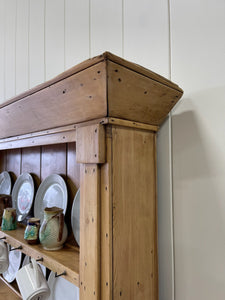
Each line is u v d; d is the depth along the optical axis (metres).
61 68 1.00
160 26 0.67
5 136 0.90
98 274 0.47
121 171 0.50
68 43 0.97
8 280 1.05
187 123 0.61
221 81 0.55
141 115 0.54
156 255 0.59
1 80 1.44
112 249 0.47
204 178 0.57
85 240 0.50
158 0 0.68
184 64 0.62
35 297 0.65
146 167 0.58
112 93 0.44
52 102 0.56
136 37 0.73
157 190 0.66
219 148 0.55
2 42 1.45
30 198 0.99
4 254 0.89
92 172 0.49
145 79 0.47
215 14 0.57
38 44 1.13
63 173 0.86
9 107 0.71
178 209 0.62
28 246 0.74
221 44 0.56
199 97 0.59
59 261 0.62
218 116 0.56
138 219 0.54
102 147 0.47
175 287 0.61
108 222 0.47
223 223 0.54
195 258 0.58
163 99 0.55
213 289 0.55
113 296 0.46
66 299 0.81
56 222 0.72
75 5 0.95
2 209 0.99
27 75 1.20
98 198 0.48
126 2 0.76
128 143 0.53
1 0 1.47
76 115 0.53
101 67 0.41
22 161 1.11
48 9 1.09
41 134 0.69
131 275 0.51
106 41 0.82
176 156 0.63
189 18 0.61
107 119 0.46
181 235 0.61
